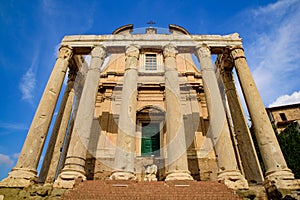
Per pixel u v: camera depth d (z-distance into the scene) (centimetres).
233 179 1131
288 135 1944
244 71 1580
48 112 1377
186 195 959
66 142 1825
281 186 1032
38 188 1022
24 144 1245
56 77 1527
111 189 1012
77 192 984
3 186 1048
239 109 1775
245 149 1591
